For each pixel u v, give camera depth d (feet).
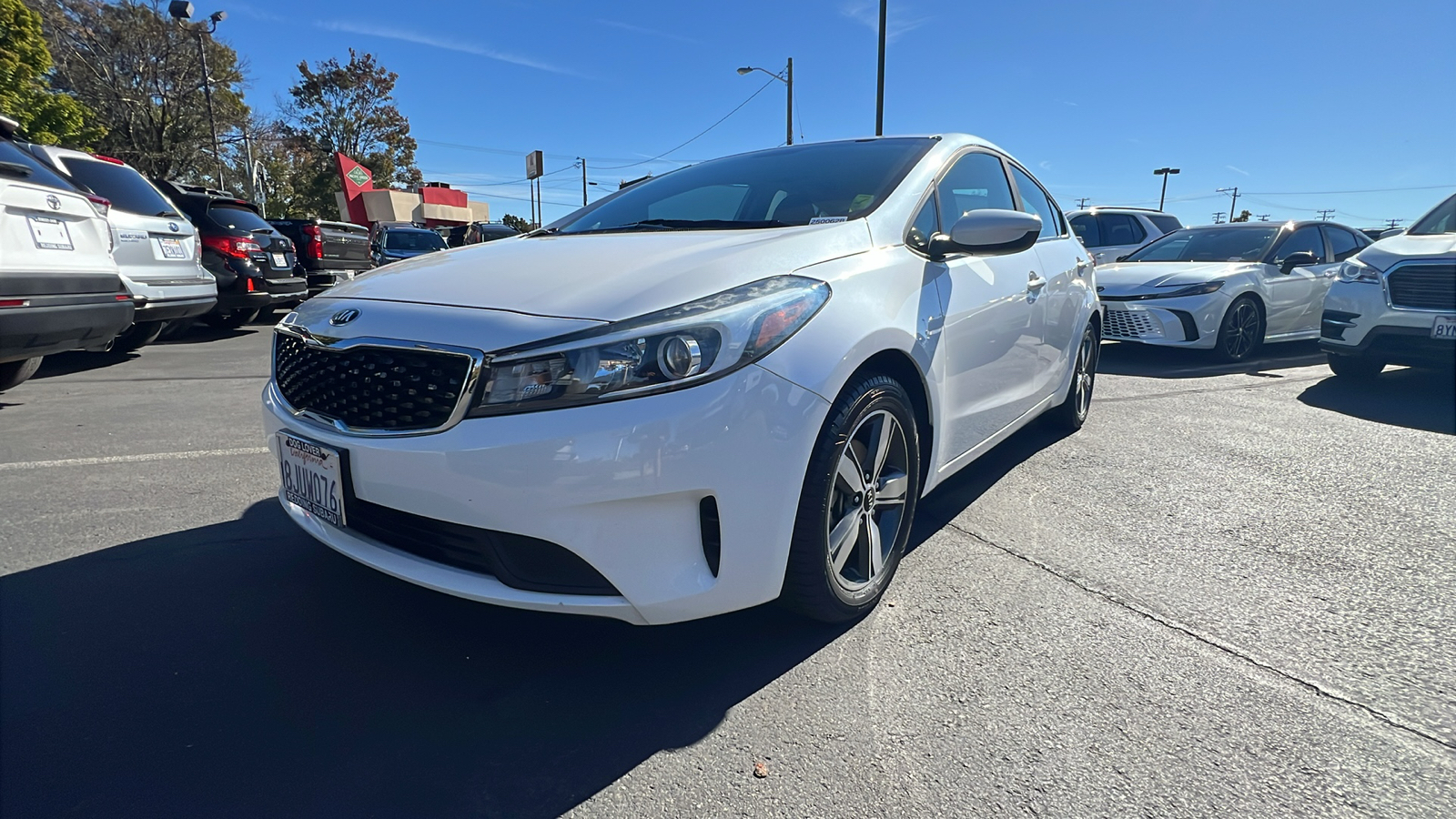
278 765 5.63
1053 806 5.30
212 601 8.01
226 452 13.26
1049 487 11.76
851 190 9.05
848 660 7.06
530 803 5.33
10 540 9.46
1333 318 19.20
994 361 9.98
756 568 6.37
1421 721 6.21
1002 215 8.17
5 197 13.58
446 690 6.58
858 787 5.49
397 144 175.83
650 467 5.76
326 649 7.16
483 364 5.84
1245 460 13.14
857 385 7.09
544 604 5.96
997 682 6.72
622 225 9.89
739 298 6.35
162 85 91.45
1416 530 10.07
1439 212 19.31
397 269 8.08
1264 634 7.52
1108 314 24.08
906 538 8.36
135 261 19.83
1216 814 5.22
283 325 7.75
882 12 53.62
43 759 5.64
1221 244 26.07
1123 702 6.44
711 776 5.60
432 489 5.95
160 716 6.15
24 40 70.44
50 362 22.68
